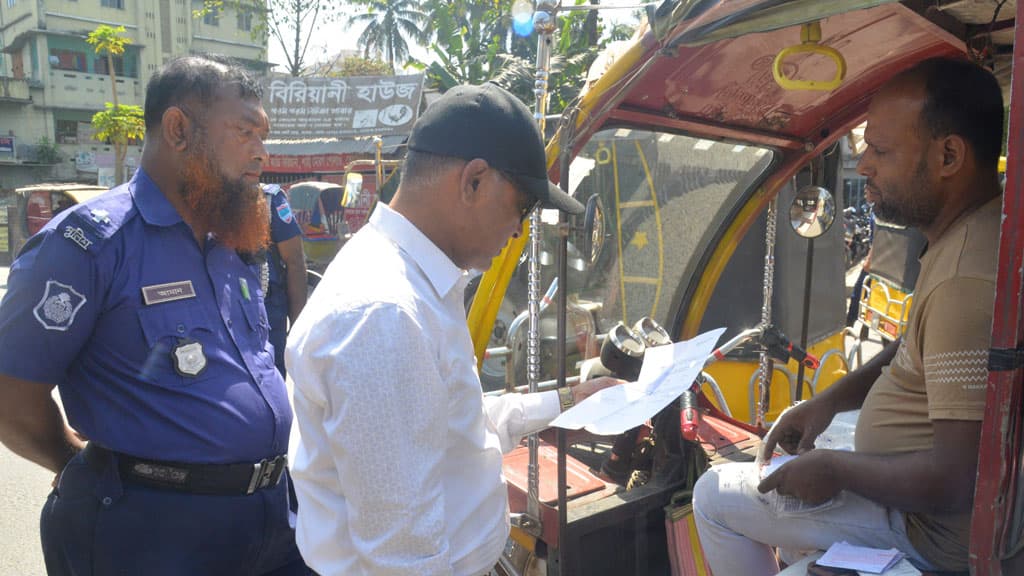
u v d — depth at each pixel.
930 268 1.47
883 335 6.14
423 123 1.28
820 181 2.80
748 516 1.69
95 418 1.64
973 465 1.32
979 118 1.47
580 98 1.82
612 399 1.59
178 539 1.68
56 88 30.33
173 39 31.95
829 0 1.30
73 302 1.56
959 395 1.33
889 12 1.74
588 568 2.09
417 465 1.12
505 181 1.25
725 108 2.22
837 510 1.59
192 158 1.72
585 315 2.70
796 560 1.95
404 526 1.10
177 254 1.73
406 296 1.16
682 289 2.80
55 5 29.75
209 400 1.71
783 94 2.21
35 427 1.63
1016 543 1.25
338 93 17.22
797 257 4.30
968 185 1.49
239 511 1.76
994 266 1.33
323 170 16.89
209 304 1.77
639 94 2.04
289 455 1.38
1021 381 1.14
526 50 13.38
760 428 2.55
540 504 2.03
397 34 31.52
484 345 2.24
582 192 2.67
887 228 6.05
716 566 1.79
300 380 1.18
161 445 1.65
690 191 2.72
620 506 2.10
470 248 1.30
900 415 1.54
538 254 1.90
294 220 2.95
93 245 1.59
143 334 1.65
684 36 1.55
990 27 1.80
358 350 1.10
